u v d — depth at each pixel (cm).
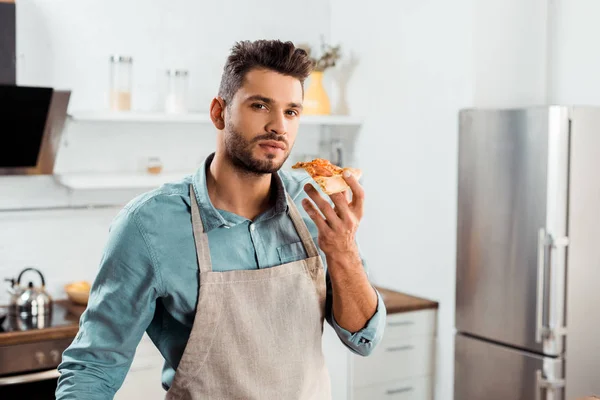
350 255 155
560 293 288
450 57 332
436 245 343
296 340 159
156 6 357
